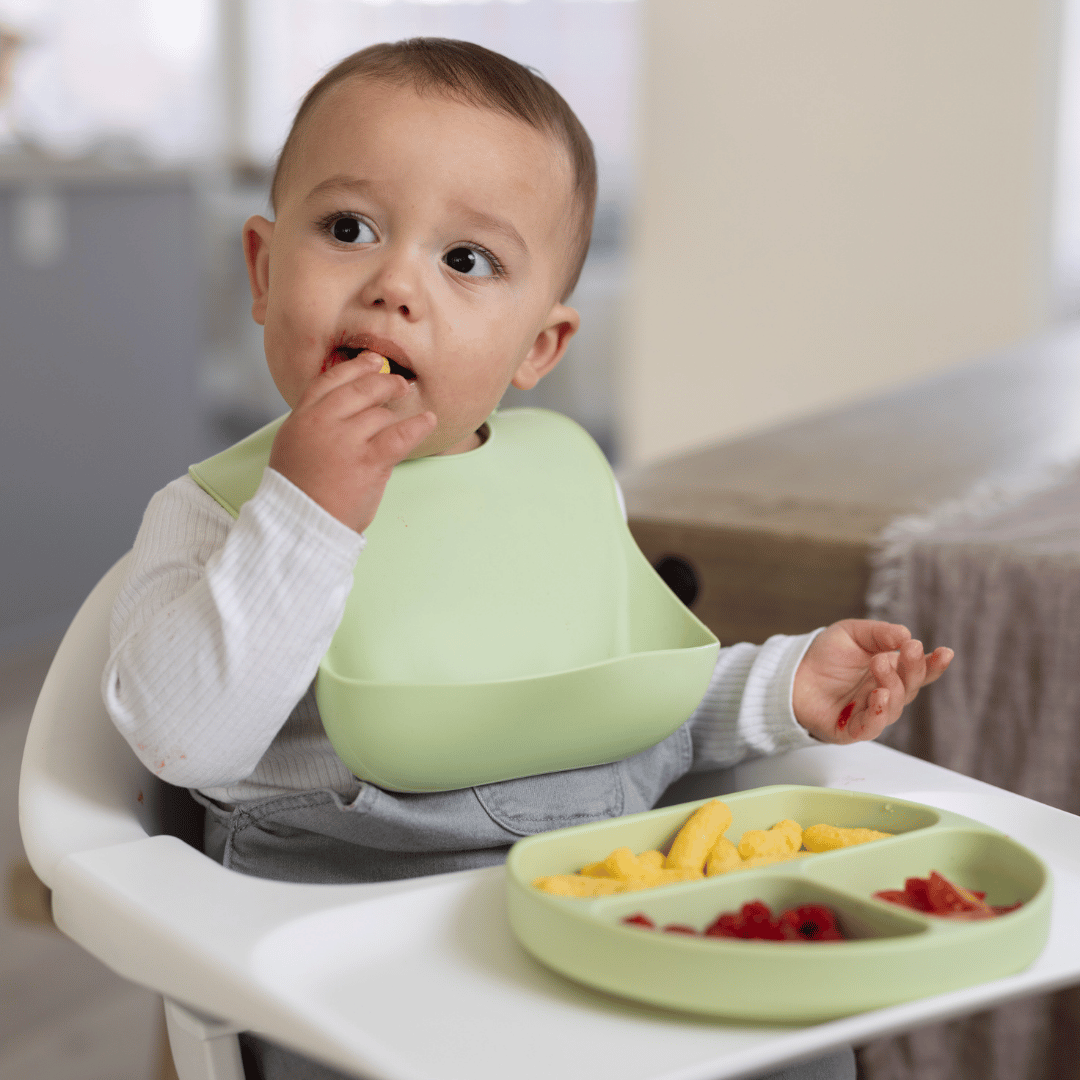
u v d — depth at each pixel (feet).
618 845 1.75
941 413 5.09
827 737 2.32
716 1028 1.40
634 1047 1.37
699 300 11.42
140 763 2.10
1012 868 1.63
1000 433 4.63
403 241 2.07
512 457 2.42
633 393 11.94
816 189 10.73
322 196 2.09
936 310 10.43
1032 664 2.99
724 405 11.49
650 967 1.37
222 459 2.17
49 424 8.96
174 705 1.79
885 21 10.18
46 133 12.36
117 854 1.74
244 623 1.76
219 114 15.92
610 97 13.79
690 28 10.96
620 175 13.83
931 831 1.69
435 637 2.12
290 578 1.76
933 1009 1.35
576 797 2.13
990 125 9.98
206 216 13.89
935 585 3.05
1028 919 1.43
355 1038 1.32
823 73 10.50
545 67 14.10
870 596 3.08
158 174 9.49
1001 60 9.84
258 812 2.06
